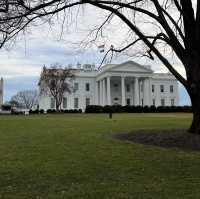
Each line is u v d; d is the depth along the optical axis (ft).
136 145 40.06
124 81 269.85
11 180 23.41
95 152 34.91
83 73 288.10
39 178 23.88
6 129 67.41
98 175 24.57
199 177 23.71
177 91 304.50
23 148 38.73
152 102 296.10
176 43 40.24
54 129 66.28
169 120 100.32
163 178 23.43
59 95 239.50
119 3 37.19
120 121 96.73
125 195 19.40
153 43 41.52
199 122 43.29
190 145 38.17
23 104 362.74
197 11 39.34
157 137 43.50
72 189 20.89
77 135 52.90
